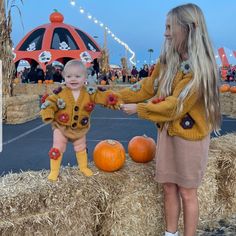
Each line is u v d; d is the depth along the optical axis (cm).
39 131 766
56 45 2405
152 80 279
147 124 873
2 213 221
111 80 2845
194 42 237
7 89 937
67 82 248
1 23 916
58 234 240
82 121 256
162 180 259
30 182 247
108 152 274
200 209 325
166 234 279
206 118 245
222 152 347
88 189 250
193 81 234
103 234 268
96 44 2645
